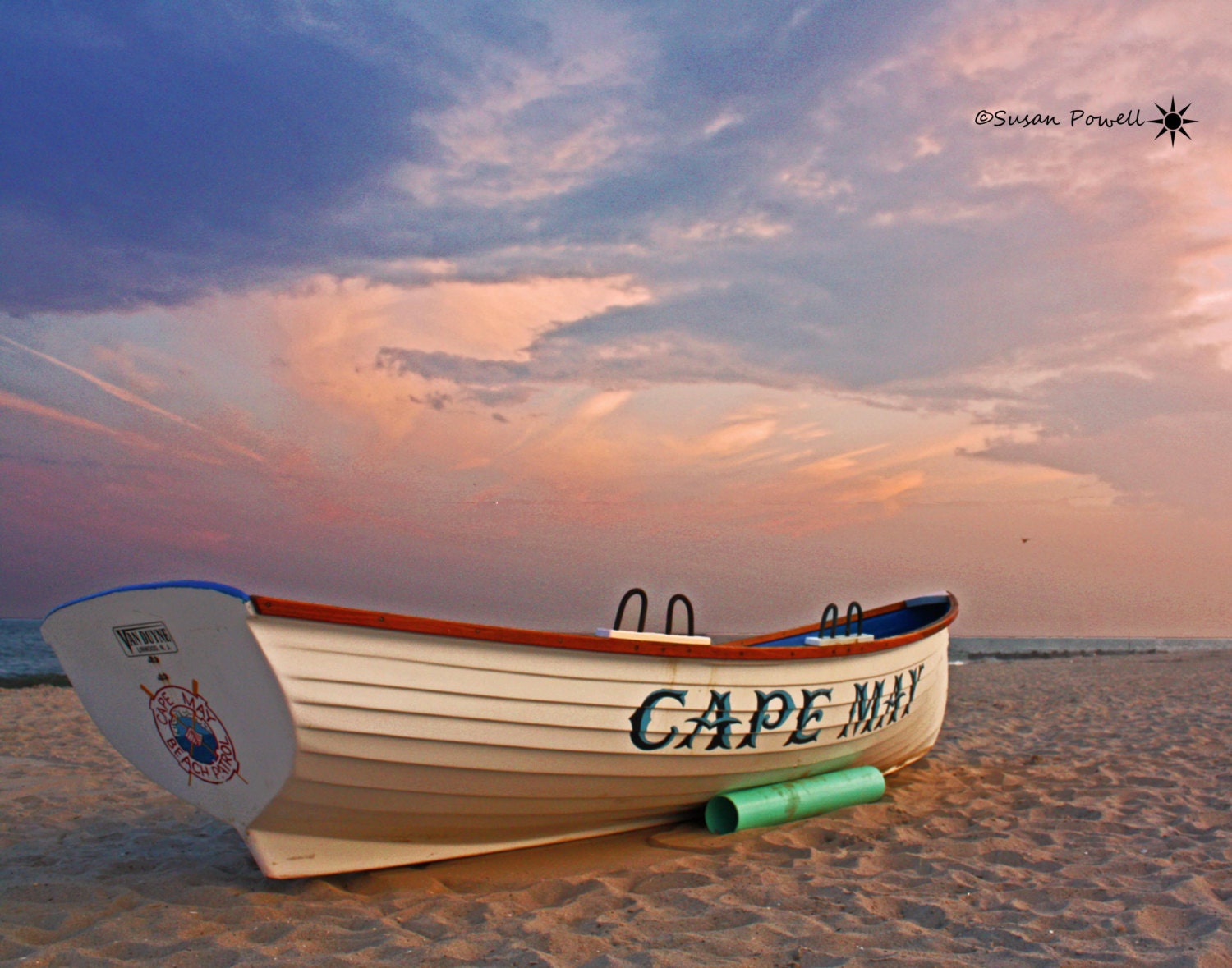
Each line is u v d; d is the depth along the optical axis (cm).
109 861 467
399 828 405
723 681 477
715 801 526
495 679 388
